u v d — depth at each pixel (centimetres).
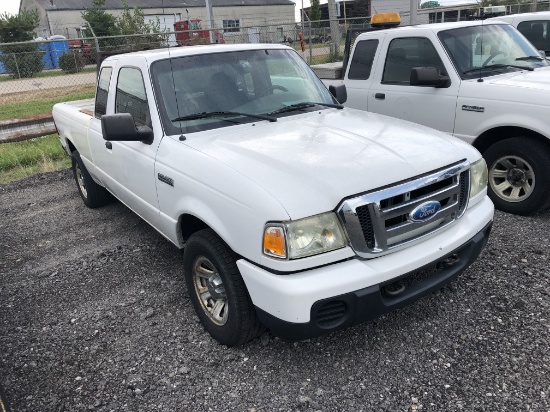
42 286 428
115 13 4112
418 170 285
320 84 452
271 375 297
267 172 280
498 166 509
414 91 559
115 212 606
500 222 487
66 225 575
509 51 571
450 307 348
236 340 308
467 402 265
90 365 317
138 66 391
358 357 307
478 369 288
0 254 506
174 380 298
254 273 270
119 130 346
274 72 418
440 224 301
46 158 877
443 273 304
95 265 461
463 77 521
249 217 268
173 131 356
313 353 313
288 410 270
